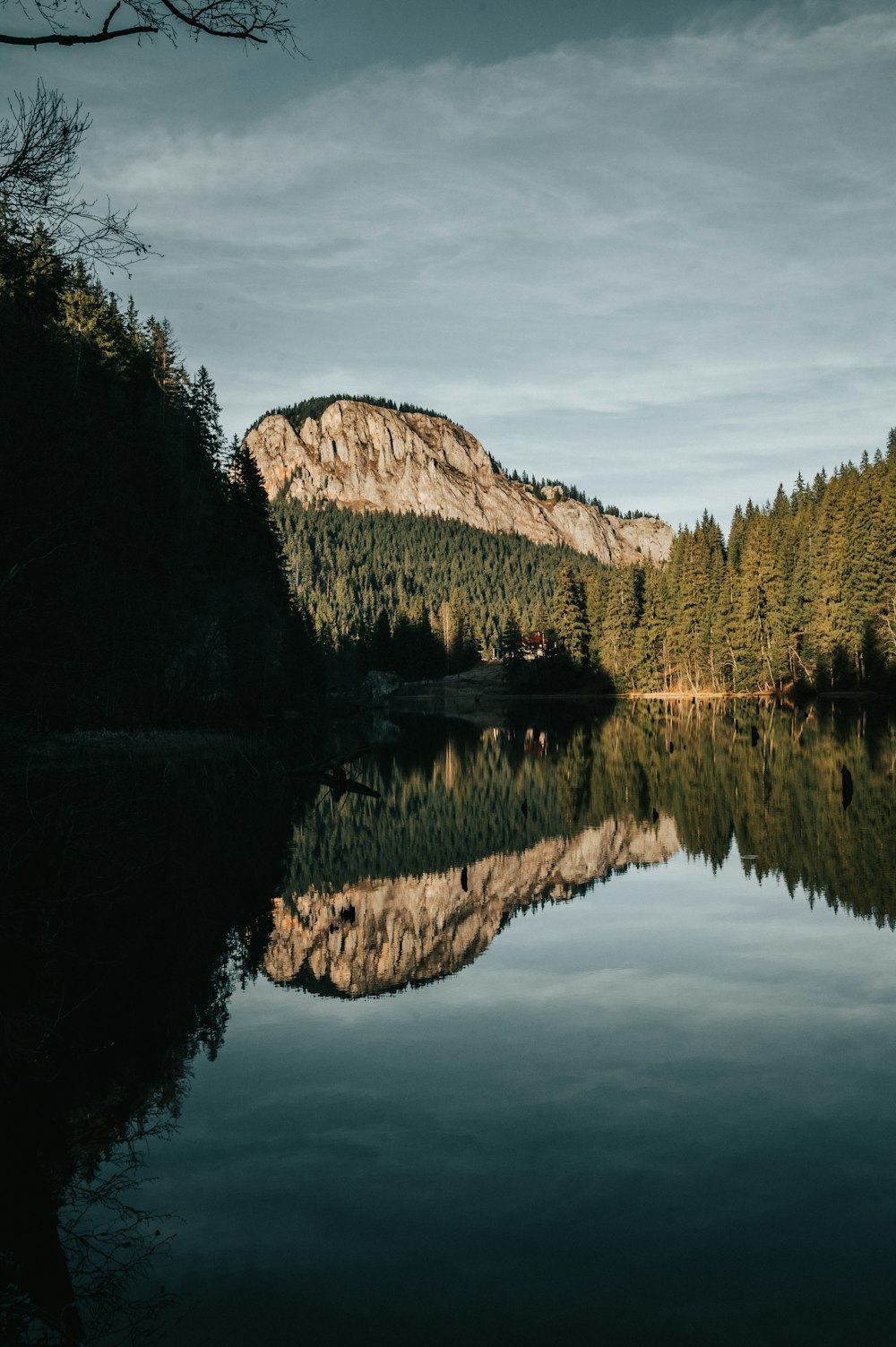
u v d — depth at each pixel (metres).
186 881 16.42
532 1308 4.90
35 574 9.12
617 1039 8.84
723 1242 5.45
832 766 29.55
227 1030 9.25
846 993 9.99
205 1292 5.08
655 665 101.69
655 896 14.87
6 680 9.25
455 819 23.86
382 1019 9.55
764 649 85.56
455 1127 7.02
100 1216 5.85
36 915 8.54
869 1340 4.60
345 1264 5.31
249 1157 6.60
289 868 17.66
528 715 78.75
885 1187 6.06
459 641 158.12
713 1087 7.67
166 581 43.06
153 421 47.59
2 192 6.48
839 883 14.97
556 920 13.70
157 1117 7.26
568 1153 6.60
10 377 9.46
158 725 38.22
